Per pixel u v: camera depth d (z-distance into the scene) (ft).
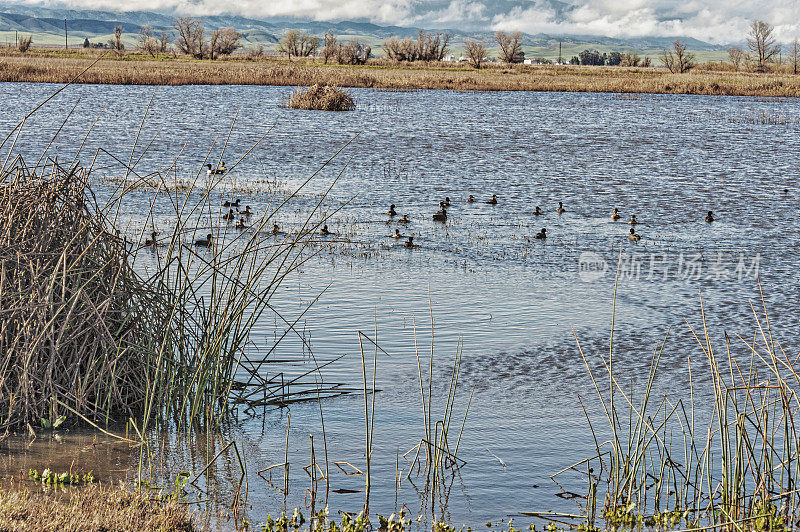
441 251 59.47
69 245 27.63
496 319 42.45
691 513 23.70
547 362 36.27
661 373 35.22
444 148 125.08
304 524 22.24
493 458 26.86
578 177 100.07
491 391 32.73
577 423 29.84
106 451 26.16
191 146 115.34
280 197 79.00
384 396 32.04
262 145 120.06
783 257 59.98
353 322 41.19
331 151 116.47
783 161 119.24
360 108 201.57
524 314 43.50
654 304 46.26
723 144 140.87
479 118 182.50
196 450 26.73
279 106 197.77
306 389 32.50
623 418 30.45
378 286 48.55
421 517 22.98
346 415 30.25
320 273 51.37
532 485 25.13
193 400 28.60
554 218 74.23
